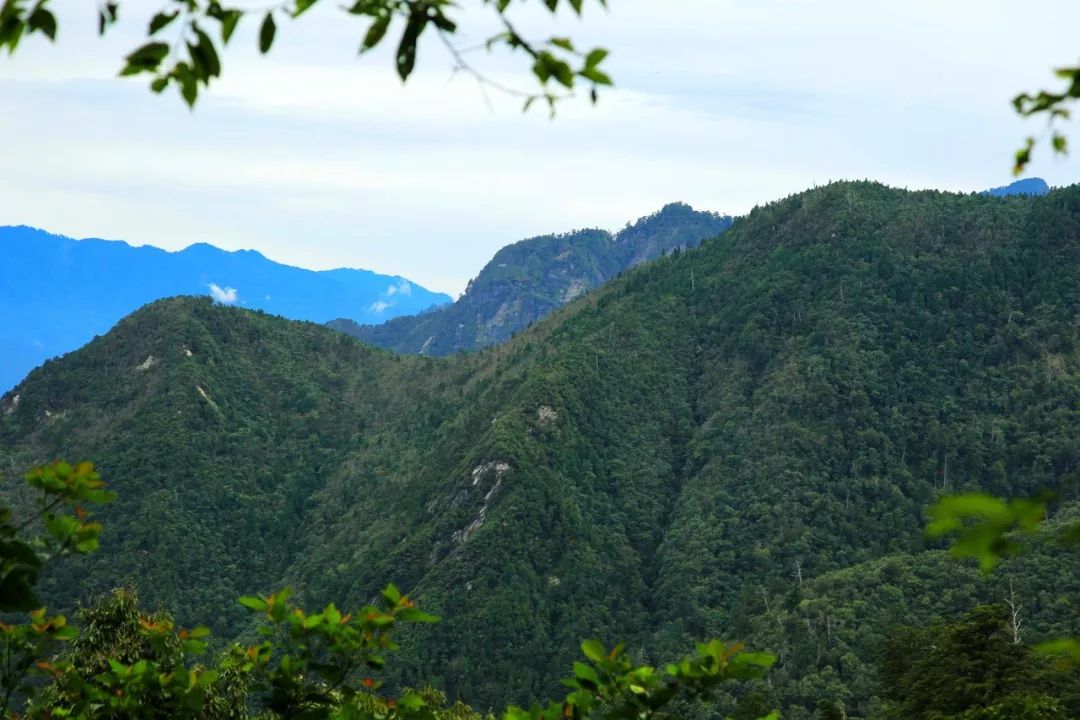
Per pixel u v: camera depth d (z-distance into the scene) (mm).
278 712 6207
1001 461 144125
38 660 6992
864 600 98938
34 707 7023
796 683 85188
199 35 3969
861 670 85000
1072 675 37812
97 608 18281
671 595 129125
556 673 115812
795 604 104125
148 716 6738
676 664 5898
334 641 6211
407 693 6496
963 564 100312
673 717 5840
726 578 130000
